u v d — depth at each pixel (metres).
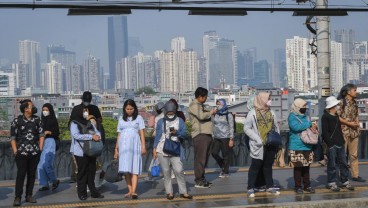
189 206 13.09
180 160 14.07
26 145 13.42
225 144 17.55
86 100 14.80
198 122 15.70
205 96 15.66
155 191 15.38
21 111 13.50
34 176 13.80
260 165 14.12
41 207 13.34
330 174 15.00
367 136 22.88
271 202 13.38
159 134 14.02
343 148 15.00
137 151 14.17
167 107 13.98
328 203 13.34
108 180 15.16
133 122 14.20
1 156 18.80
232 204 13.23
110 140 19.91
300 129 14.14
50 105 15.66
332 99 14.85
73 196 14.70
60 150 19.23
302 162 14.22
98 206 13.29
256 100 14.08
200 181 15.69
